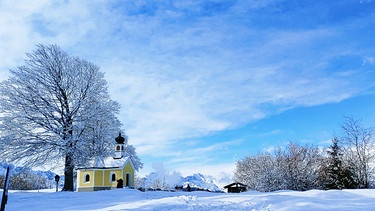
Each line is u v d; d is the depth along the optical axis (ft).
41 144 111.55
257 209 41.63
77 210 51.47
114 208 48.16
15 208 57.88
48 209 55.42
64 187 113.29
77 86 121.60
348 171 145.28
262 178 156.04
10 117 111.75
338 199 44.73
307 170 157.58
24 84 114.93
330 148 156.87
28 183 220.84
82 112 119.03
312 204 39.27
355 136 136.56
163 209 44.09
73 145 113.80
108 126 128.26
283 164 159.02
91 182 127.85
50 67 118.83
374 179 135.64
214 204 46.06
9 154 109.81
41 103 114.93
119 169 127.65
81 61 126.41
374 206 38.04
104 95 130.41
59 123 116.37
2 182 201.57
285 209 38.65
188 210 43.19
